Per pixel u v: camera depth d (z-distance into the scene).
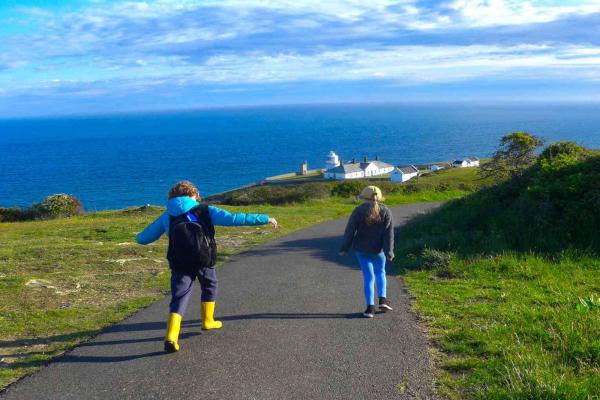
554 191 10.42
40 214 25.42
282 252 11.96
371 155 187.88
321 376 4.69
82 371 4.96
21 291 8.05
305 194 28.69
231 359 5.17
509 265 8.74
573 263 8.73
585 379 4.21
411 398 4.20
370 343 5.51
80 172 135.75
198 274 5.80
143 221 18.20
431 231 12.29
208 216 5.74
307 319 6.47
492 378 4.38
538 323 5.77
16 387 4.62
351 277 9.04
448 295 7.39
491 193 12.59
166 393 4.43
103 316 6.89
